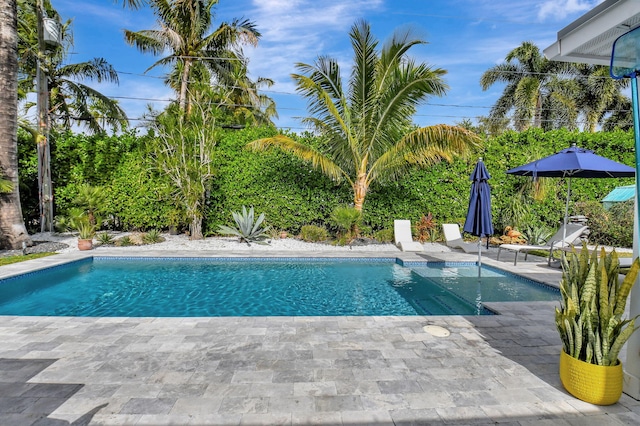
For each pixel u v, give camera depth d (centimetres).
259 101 2184
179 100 1345
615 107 2247
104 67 1336
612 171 649
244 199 1123
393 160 995
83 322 415
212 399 257
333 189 1123
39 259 774
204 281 700
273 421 234
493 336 385
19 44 1180
